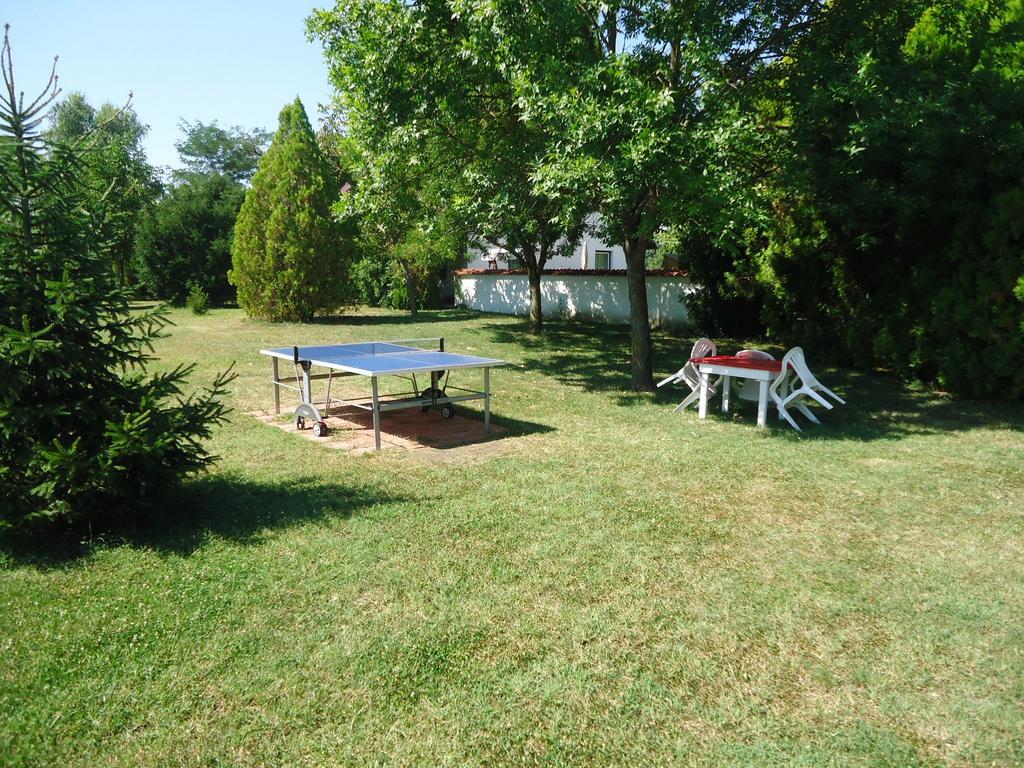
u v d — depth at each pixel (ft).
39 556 14.35
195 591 12.87
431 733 9.04
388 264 86.84
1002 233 30.04
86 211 16.22
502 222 37.17
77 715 9.27
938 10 31.91
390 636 11.35
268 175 68.03
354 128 35.53
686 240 52.26
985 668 10.61
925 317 34.73
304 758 8.55
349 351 30.09
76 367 14.73
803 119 30.17
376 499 18.28
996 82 29.55
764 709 9.59
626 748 8.79
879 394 34.88
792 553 14.99
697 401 32.71
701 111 28.55
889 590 13.23
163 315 16.67
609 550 15.02
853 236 37.50
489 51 29.27
